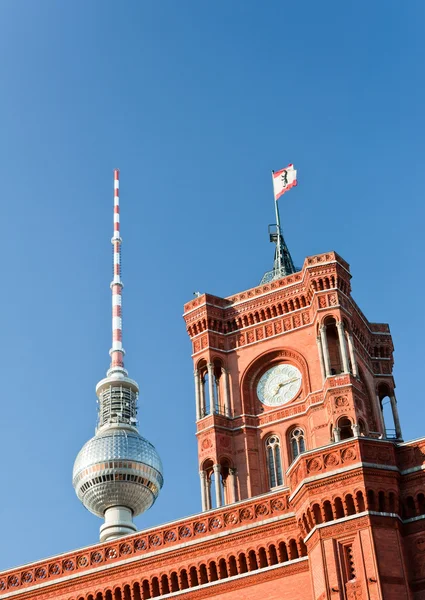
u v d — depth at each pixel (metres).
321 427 84.38
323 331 87.81
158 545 70.31
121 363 113.88
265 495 68.38
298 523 64.62
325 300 89.19
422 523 62.38
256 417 88.50
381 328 97.56
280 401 88.56
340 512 62.25
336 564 60.41
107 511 98.75
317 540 62.06
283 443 86.31
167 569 68.81
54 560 73.06
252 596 65.38
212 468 86.31
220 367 91.81
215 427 87.19
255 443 87.25
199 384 91.06
